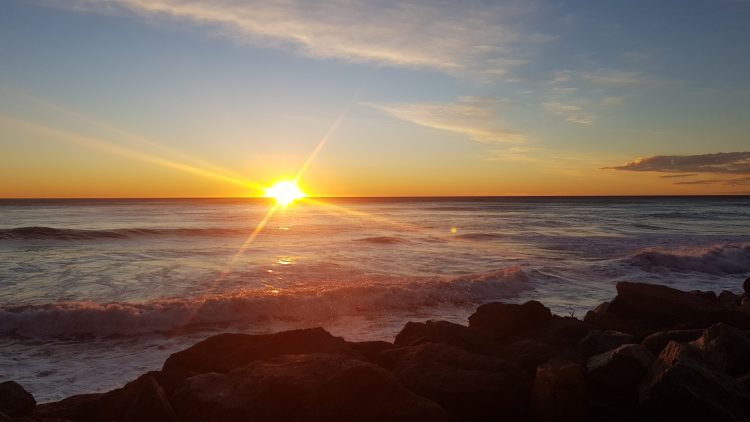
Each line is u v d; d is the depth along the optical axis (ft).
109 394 20.25
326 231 130.93
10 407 17.56
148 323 41.86
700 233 130.00
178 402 17.58
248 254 84.17
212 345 23.07
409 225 157.07
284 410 16.55
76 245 96.32
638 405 16.19
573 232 133.08
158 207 299.58
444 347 21.56
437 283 54.60
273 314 45.37
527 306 28.76
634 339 22.88
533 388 18.12
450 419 17.24
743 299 35.45
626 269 71.36
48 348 36.70
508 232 132.16
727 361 18.08
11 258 77.71
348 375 16.24
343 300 48.57
